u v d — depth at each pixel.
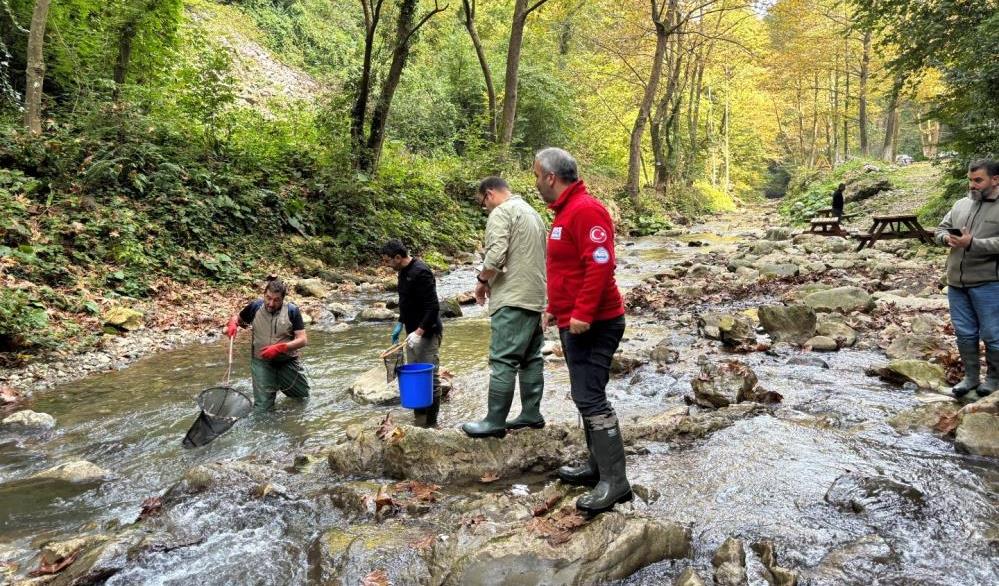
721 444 4.20
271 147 14.15
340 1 34.28
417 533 3.16
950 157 14.94
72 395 5.80
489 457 3.92
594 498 3.04
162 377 6.35
